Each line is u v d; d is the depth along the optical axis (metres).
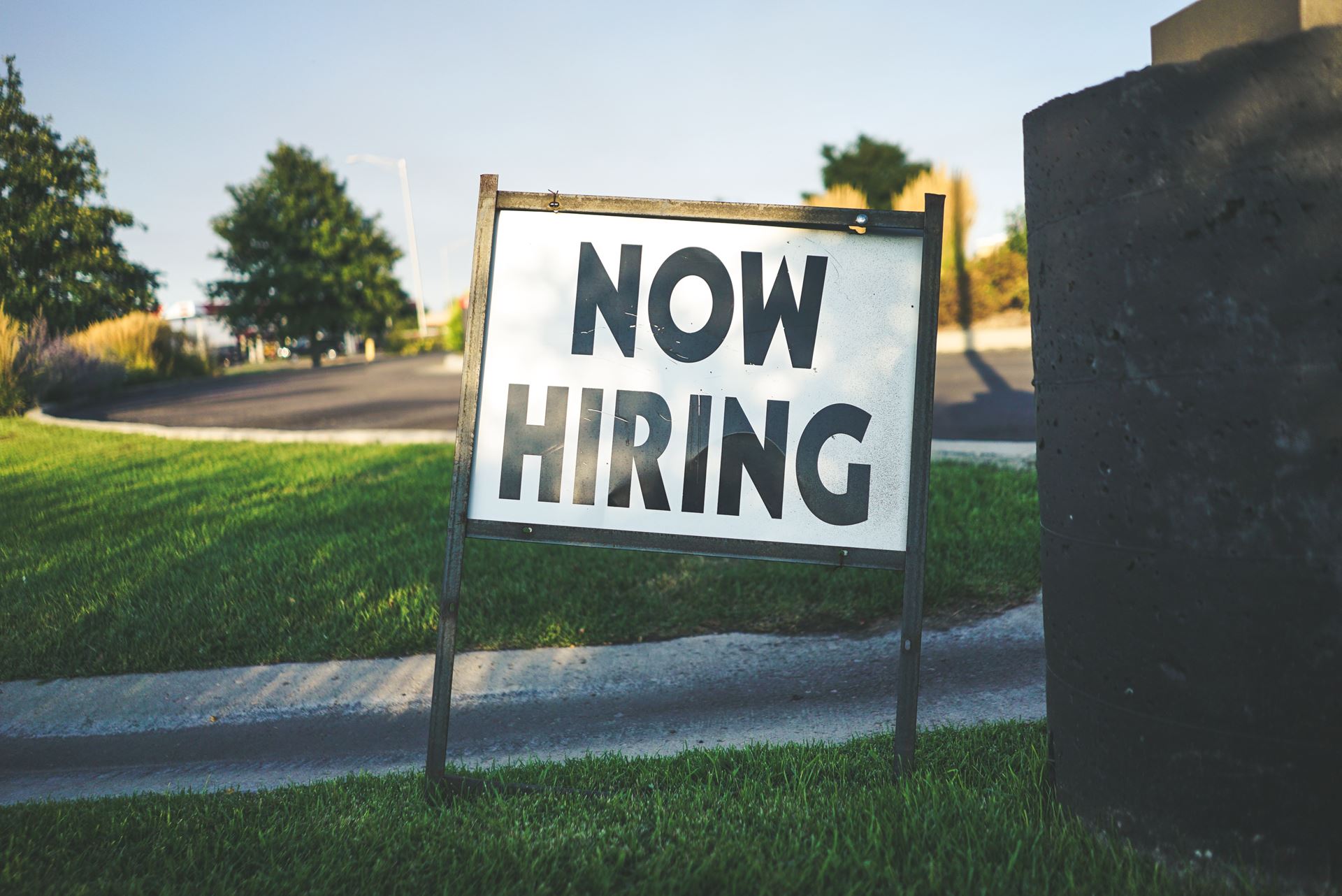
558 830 2.59
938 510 6.95
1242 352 1.95
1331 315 1.87
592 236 2.98
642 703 4.24
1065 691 2.42
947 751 3.12
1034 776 2.73
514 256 3.00
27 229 24.77
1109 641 2.23
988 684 4.23
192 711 4.32
